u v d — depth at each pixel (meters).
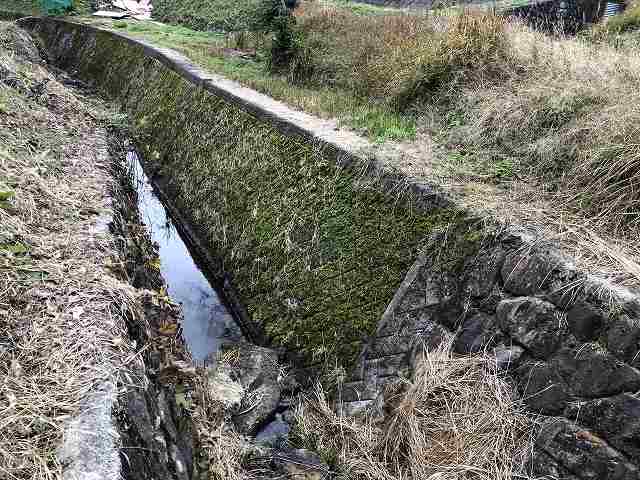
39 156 5.20
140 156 10.46
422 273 4.27
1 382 2.54
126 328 3.14
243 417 4.31
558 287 3.37
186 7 19.55
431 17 10.19
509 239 3.77
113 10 21.06
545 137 4.98
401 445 3.73
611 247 3.62
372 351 4.42
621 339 2.98
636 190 3.96
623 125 4.27
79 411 2.42
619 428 2.91
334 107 7.43
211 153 8.30
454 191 4.43
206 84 9.43
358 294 4.77
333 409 4.44
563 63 5.92
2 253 3.35
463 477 3.37
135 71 12.97
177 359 3.85
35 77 8.05
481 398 3.58
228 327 6.09
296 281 5.53
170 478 2.70
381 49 9.02
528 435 3.35
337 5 13.98
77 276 3.38
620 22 9.39
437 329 4.10
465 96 6.39
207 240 7.47
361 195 5.16
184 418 3.37
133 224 5.71
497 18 7.49
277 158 6.68
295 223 5.86
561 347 3.29
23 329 2.88
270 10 11.27
